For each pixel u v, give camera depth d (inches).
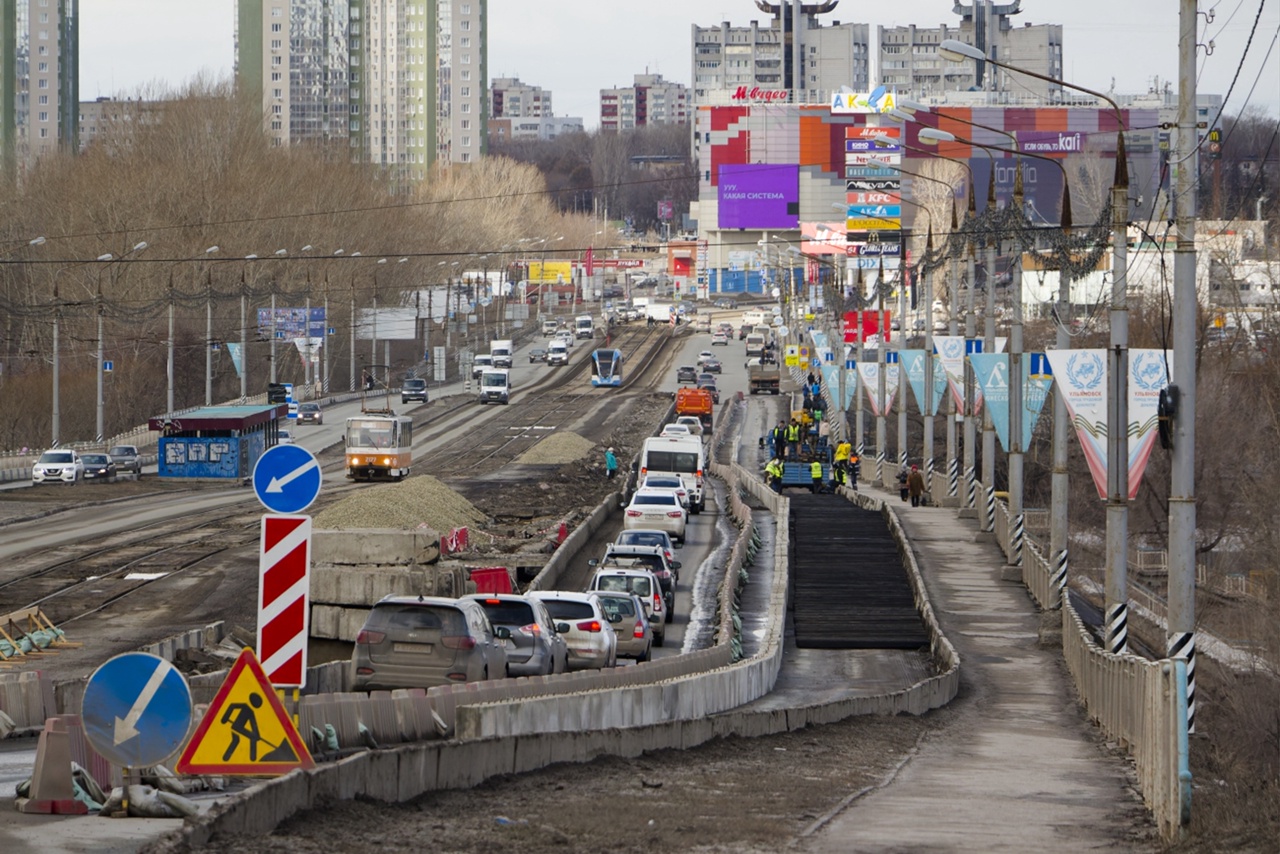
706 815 1700.3
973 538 6515.8
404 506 6269.7
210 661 3599.9
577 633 3316.9
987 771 2319.1
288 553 1578.5
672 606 4719.5
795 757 2383.1
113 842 1336.1
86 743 1748.3
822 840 1546.5
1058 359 3309.5
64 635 4001.0
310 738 2063.2
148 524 6584.6
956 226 6825.8
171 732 1417.3
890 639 4424.2
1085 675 3363.7
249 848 1282.0
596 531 6747.1
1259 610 6697.8
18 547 5767.7
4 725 2418.8
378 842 1381.6
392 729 2218.3
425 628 2655.0
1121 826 1765.5
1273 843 1499.8
